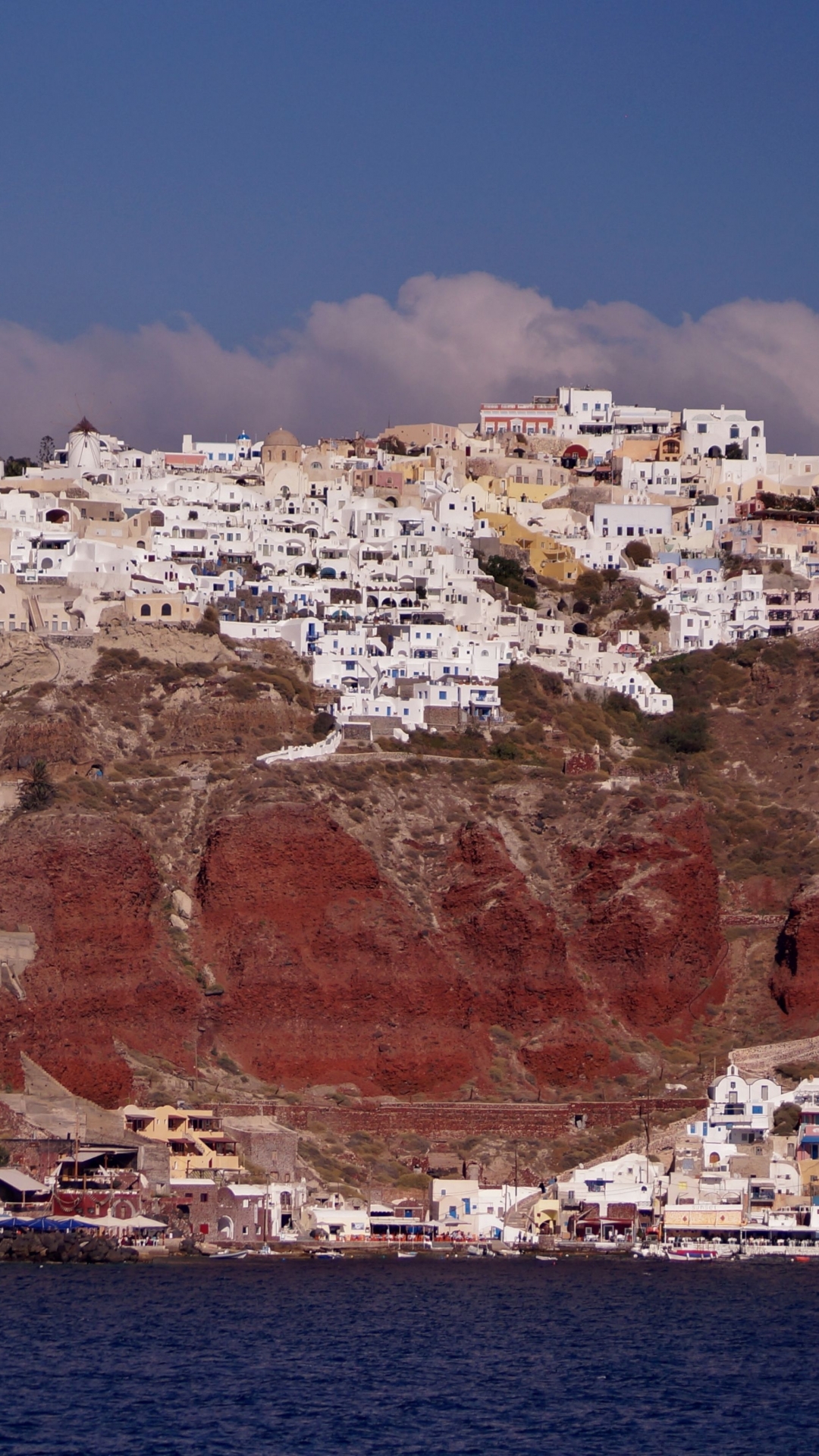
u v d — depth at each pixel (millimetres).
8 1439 152000
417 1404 164250
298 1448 151875
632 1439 156250
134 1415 159000
